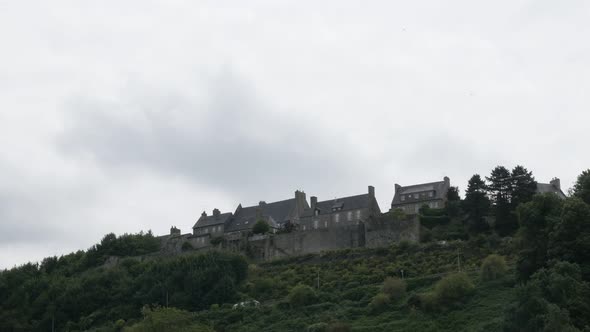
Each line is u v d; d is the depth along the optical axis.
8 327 144.25
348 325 110.94
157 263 150.50
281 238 158.62
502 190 146.88
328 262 146.00
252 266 149.62
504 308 103.44
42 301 150.38
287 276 142.38
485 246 134.88
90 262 174.12
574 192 126.81
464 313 109.06
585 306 89.94
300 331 116.00
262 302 132.50
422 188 169.38
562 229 105.69
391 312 115.12
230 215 187.12
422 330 107.94
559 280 91.81
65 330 140.50
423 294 115.19
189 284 139.25
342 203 172.88
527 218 114.25
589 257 102.88
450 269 128.25
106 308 143.50
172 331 110.56
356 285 129.50
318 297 125.56
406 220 146.88
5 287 160.12
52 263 177.12
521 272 109.75
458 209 151.38
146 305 132.00
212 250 149.12
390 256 140.50
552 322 82.62
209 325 123.00
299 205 182.50
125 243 178.00
